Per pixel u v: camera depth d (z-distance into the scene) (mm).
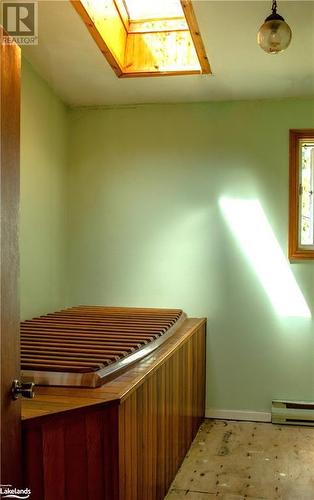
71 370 1923
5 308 1396
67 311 3666
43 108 3533
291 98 3814
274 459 3092
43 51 2996
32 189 3375
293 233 3807
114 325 2969
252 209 3863
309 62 3094
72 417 1654
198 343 3562
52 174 3740
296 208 3816
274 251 3834
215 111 3918
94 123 4062
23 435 1561
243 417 3859
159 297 3982
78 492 1668
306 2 2354
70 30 2711
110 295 4051
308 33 2672
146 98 3855
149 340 2551
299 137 3820
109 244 4055
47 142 3629
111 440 1732
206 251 3920
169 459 2660
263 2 2363
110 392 1825
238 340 3879
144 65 3291
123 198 4035
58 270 3879
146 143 4004
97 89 3652
